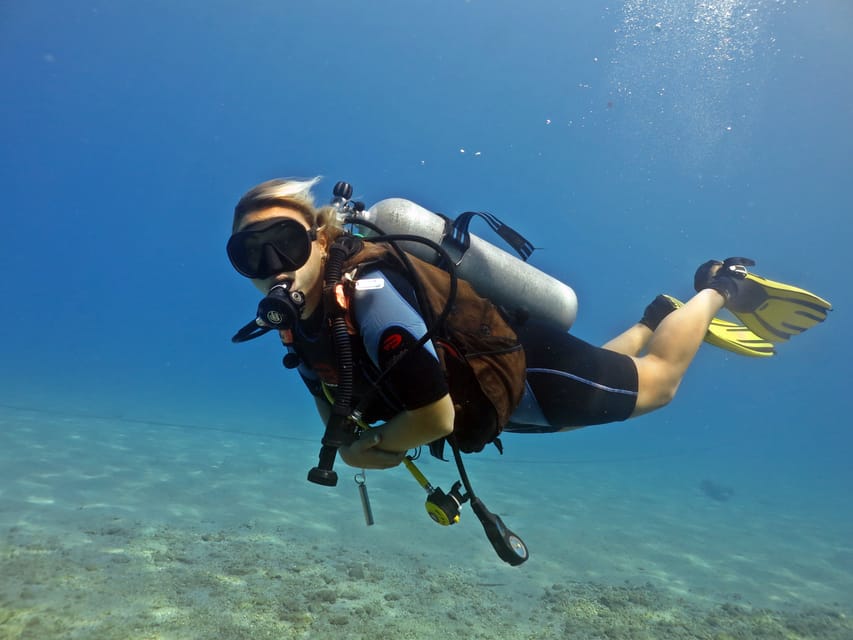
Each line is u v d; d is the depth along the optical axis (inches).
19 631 126.3
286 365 73.1
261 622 140.2
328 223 69.5
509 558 72.3
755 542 297.9
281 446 466.9
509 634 149.3
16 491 239.1
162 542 193.2
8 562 163.0
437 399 59.2
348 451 69.0
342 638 135.6
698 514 364.5
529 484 403.5
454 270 66.7
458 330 69.6
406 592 170.2
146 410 666.8
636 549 255.3
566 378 84.9
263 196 67.6
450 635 144.4
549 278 104.2
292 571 177.5
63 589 148.8
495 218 99.4
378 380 60.3
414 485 337.1
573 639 150.5
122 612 139.0
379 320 60.4
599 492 408.5
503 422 71.1
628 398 91.4
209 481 296.0
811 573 248.1
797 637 168.2
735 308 119.9
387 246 68.9
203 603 147.9
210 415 703.1
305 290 65.6
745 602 198.5
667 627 165.2
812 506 457.7
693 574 226.7
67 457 320.2
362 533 227.9
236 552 190.1
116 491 256.7
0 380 875.4
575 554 235.8
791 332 127.4
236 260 65.1
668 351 99.5
